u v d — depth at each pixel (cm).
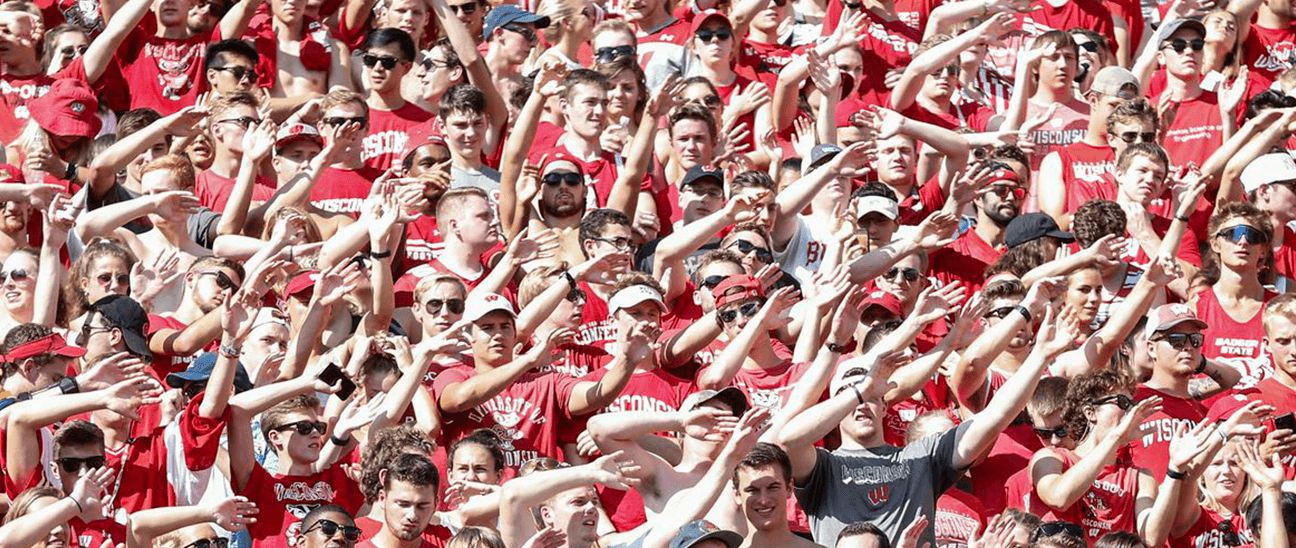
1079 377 3959
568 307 4122
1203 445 3838
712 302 4175
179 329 4166
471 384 3875
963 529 3762
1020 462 3903
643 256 4484
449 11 5044
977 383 4059
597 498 3666
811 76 5128
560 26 5397
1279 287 5041
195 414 3644
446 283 4119
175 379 3797
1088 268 4472
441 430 3925
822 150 4706
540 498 3503
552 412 3956
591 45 5278
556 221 4562
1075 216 4703
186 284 4256
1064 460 3884
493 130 5016
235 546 3644
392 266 4462
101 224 4309
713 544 3344
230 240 4441
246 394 3681
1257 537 3903
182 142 4778
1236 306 4672
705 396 3794
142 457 3669
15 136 4931
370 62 4972
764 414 3484
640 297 3947
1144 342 4397
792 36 5803
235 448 3672
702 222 4394
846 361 3800
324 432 3762
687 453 3766
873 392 3691
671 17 5612
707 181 4609
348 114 4691
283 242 4331
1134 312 4281
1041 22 5891
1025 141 5112
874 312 4231
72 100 4834
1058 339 3706
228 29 5209
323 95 5069
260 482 3691
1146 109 5141
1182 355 4272
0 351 3803
